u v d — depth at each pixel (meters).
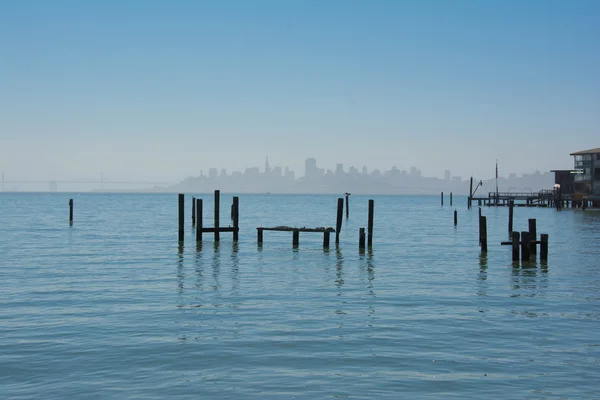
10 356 13.29
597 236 50.38
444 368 12.51
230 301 20.02
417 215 100.25
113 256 33.84
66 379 11.80
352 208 142.88
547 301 20.28
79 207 130.25
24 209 116.19
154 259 32.47
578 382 11.67
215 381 11.68
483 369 12.45
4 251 36.41
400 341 14.65
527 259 30.84
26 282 24.12
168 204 162.62
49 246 39.75
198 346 14.12
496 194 127.50
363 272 27.67
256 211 111.94
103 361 12.95
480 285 23.83
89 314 17.77
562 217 86.56
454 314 17.97
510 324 16.61
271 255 34.75
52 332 15.47
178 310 18.41
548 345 14.38
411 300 20.34
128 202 186.75
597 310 18.73
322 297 20.89
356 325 16.36
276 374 12.11
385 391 11.16
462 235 52.25
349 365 12.70
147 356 13.31
